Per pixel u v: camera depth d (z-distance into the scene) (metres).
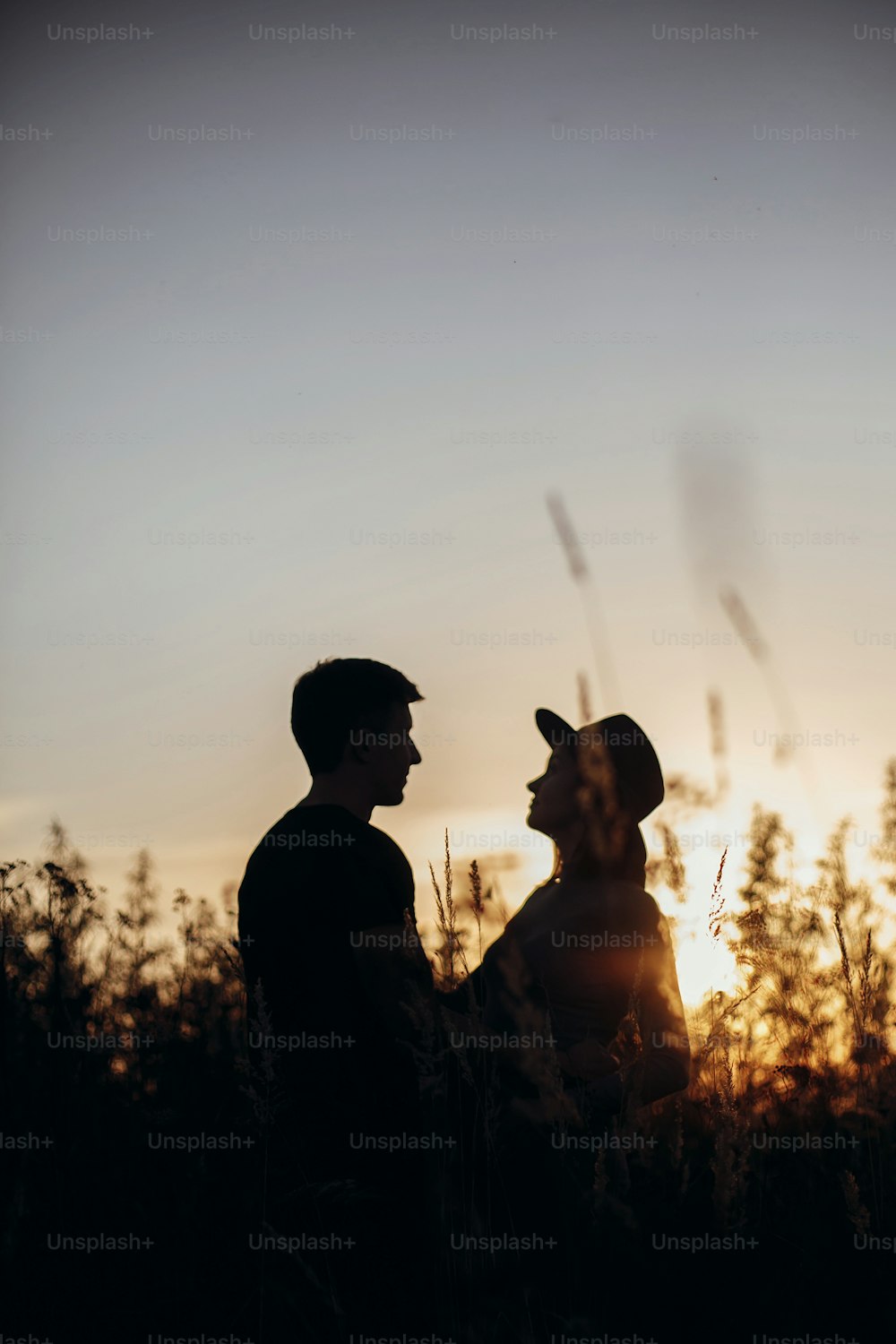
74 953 3.49
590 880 2.69
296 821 2.94
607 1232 2.15
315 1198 2.54
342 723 3.07
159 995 3.67
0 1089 3.14
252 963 2.90
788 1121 2.55
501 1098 2.57
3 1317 2.63
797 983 2.59
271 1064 2.65
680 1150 2.36
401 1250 2.57
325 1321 2.48
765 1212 2.44
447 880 2.71
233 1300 2.63
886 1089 2.41
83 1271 2.72
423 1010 2.42
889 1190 2.36
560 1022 2.62
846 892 2.73
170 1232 2.85
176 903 3.87
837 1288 2.18
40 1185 2.95
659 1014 2.49
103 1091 3.24
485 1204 2.52
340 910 2.77
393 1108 2.67
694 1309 2.15
